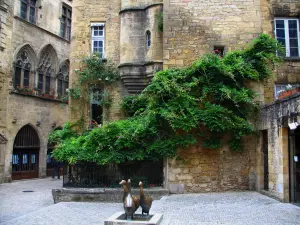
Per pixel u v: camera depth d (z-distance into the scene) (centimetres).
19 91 2191
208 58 1324
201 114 1248
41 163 2389
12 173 2156
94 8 1723
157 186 1291
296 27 1589
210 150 1304
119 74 1642
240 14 1481
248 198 1138
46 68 2552
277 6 1581
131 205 772
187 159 1291
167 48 1457
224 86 1291
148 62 1551
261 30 1524
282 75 1540
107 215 973
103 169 1285
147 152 1265
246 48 1412
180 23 1471
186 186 1280
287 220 825
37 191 1677
